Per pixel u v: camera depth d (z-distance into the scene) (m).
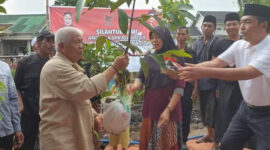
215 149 5.15
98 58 4.71
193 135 6.75
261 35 2.96
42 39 4.04
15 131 3.58
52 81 2.61
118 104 3.42
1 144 3.58
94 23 8.25
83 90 2.52
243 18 2.99
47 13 8.00
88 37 8.23
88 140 2.80
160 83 3.51
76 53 2.71
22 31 22.53
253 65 2.67
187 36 5.29
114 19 8.38
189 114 5.15
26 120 4.07
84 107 2.79
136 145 5.90
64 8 7.95
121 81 3.45
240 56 3.22
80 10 1.79
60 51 2.71
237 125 3.32
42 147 2.70
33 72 4.03
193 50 5.51
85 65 4.85
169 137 3.49
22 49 23.66
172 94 3.50
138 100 8.33
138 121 7.51
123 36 8.50
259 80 2.90
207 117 5.31
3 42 22.95
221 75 2.58
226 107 4.77
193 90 5.58
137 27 8.57
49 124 2.66
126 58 2.62
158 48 3.51
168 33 3.50
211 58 5.25
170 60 3.12
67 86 2.56
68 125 2.66
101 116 3.15
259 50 2.96
